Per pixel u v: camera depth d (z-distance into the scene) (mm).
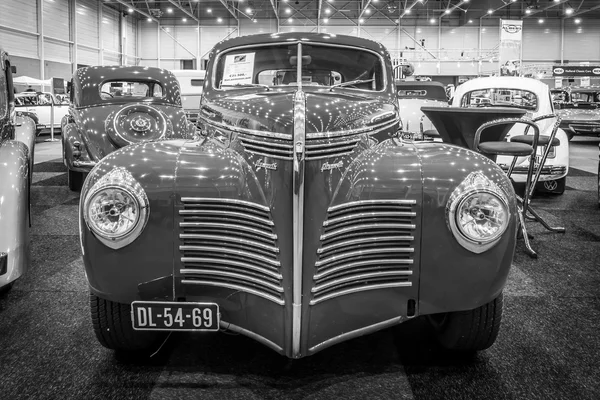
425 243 1954
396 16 27422
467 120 3518
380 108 2488
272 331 1908
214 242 1958
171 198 1952
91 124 5711
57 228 4742
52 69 20734
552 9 27922
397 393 2031
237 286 1932
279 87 2920
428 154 2129
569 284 3312
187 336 2518
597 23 28078
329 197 1914
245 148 2014
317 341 1909
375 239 1938
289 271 1851
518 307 2926
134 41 27875
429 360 2301
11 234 2619
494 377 2154
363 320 1965
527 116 6027
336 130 1984
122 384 2084
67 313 2797
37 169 8688
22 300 2982
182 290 1974
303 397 2002
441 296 1971
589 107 15375
